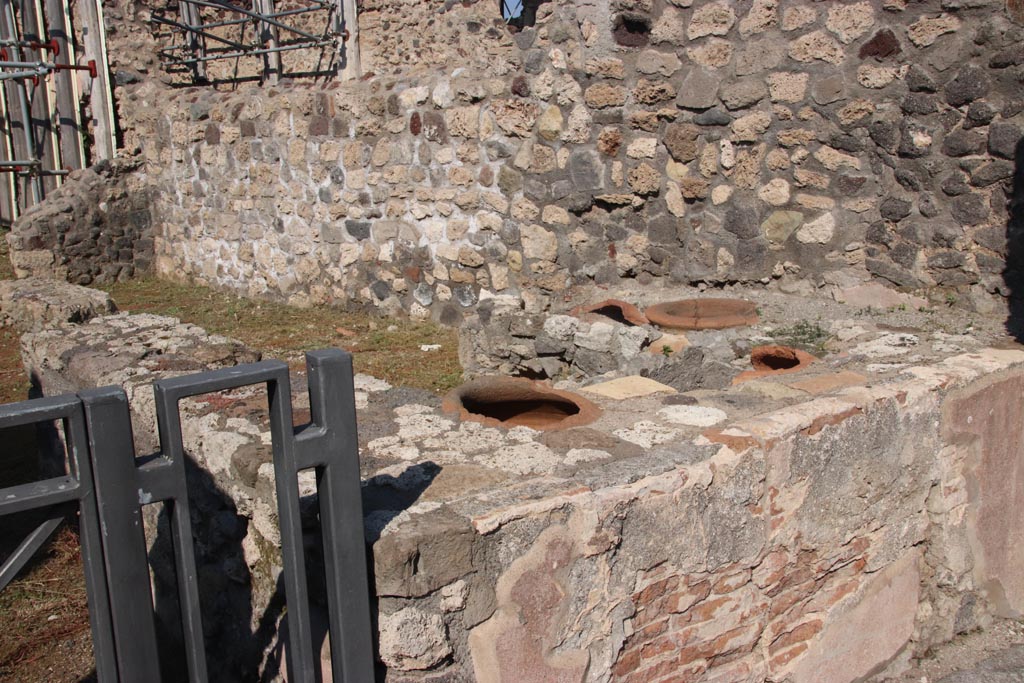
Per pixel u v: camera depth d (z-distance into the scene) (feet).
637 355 15.26
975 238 15.60
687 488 8.13
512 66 20.22
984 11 15.03
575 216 20.02
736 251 18.26
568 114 19.53
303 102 25.08
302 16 35.01
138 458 5.98
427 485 7.72
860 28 16.30
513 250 21.12
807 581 9.62
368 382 11.03
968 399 11.08
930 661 11.30
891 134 16.28
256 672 8.34
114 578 5.82
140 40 32.19
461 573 6.75
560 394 10.60
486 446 8.76
